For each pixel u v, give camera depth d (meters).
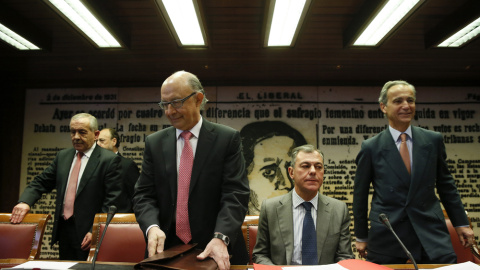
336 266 1.32
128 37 3.71
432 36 3.60
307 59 4.35
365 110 5.04
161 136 1.73
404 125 2.16
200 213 1.57
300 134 4.99
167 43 3.89
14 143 5.04
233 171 1.63
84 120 2.86
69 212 2.75
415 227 1.99
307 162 2.14
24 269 1.30
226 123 5.02
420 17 3.35
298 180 2.15
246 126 5.01
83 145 2.85
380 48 4.00
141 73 4.84
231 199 1.54
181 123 1.57
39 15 3.31
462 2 3.05
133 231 2.21
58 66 4.56
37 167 4.98
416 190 2.05
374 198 2.21
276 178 4.89
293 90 5.08
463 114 5.02
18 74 4.88
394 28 3.23
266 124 5.01
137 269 1.10
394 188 2.09
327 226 2.09
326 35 3.73
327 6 3.17
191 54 4.19
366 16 3.01
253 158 4.94
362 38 3.54
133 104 5.12
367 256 2.16
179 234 1.57
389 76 4.94
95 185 2.80
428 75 4.90
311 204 2.19
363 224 2.24
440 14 3.29
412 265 1.45
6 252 2.10
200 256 1.20
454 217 2.15
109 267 1.34
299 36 3.37
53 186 3.00
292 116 5.02
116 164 2.90
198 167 1.59
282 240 2.10
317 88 5.09
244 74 4.87
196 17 3.04
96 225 2.24
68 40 3.83
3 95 5.10
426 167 2.08
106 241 2.18
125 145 5.04
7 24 3.10
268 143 4.97
